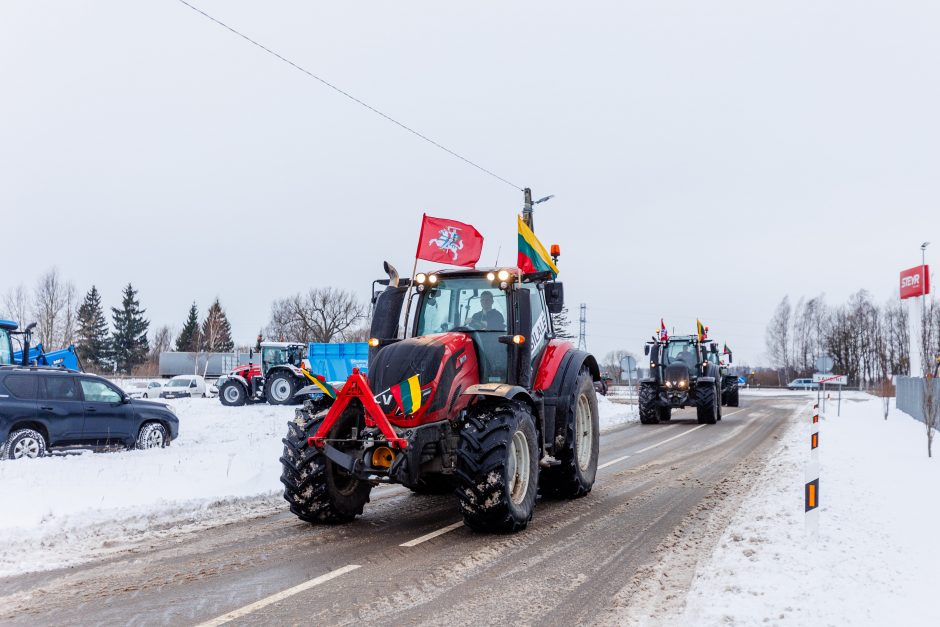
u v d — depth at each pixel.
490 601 4.64
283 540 6.34
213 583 5.03
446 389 6.60
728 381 29.09
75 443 12.11
